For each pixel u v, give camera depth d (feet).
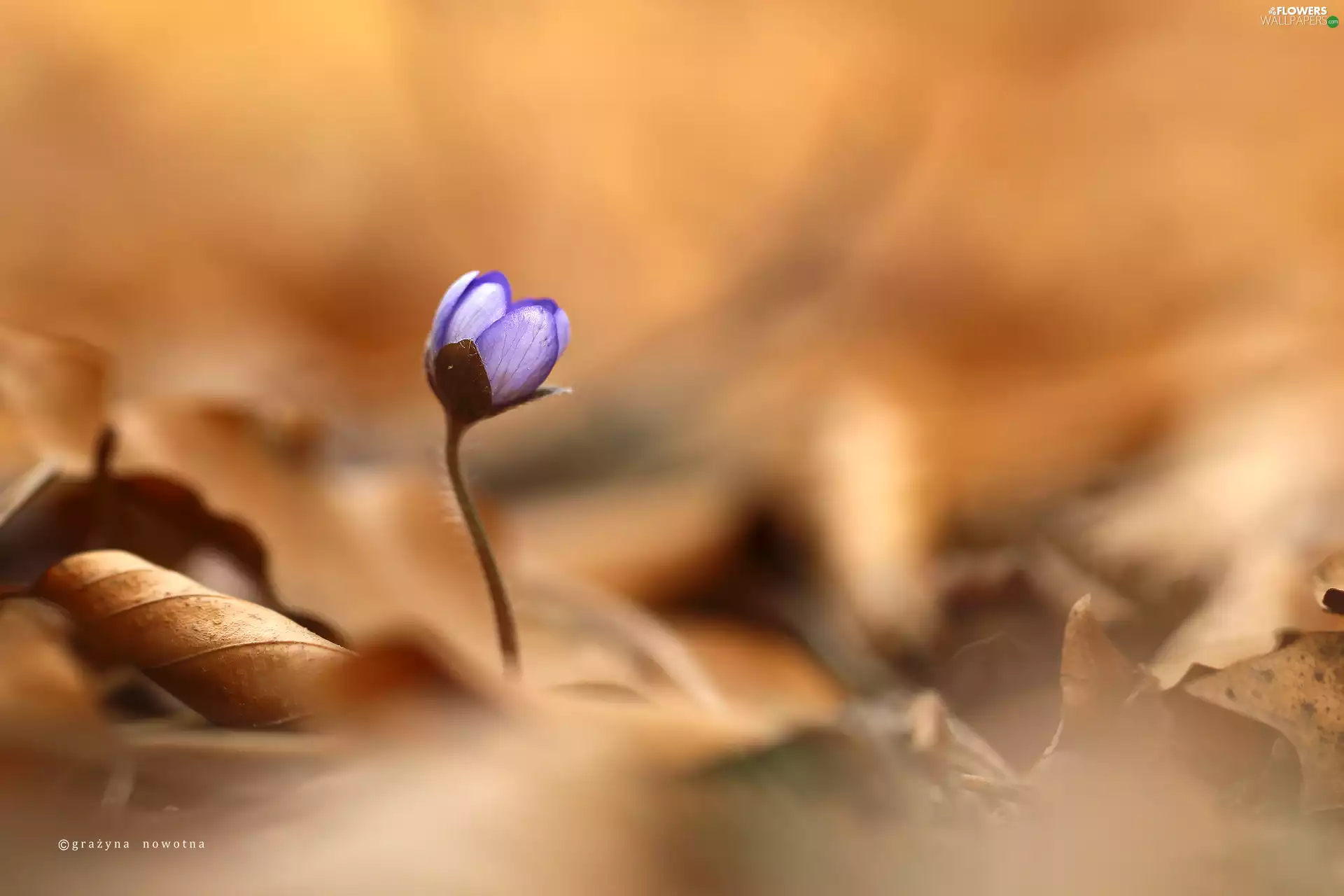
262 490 2.20
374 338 5.05
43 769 1.87
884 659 2.34
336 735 1.87
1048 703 2.14
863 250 4.46
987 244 4.30
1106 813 1.89
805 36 6.04
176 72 6.15
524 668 2.17
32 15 6.06
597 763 1.83
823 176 5.18
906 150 5.21
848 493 2.52
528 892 1.79
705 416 3.24
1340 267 3.56
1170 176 4.40
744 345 3.79
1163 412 2.81
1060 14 5.39
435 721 1.84
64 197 5.45
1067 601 2.32
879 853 1.84
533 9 6.37
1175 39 5.13
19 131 5.79
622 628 2.25
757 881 1.82
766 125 5.95
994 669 2.22
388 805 1.82
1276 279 3.59
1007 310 3.78
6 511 2.12
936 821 1.89
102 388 2.16
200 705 1.91
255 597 2.16
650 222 5.73
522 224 5.86
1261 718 1.93
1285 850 1.87
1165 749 1.94
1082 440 2.74
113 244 5.26
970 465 2.60
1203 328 3.27
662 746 1.85
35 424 2.14
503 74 6.31
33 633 1.95
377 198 5.81
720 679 2.25
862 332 3.81
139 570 1.94
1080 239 4.15
